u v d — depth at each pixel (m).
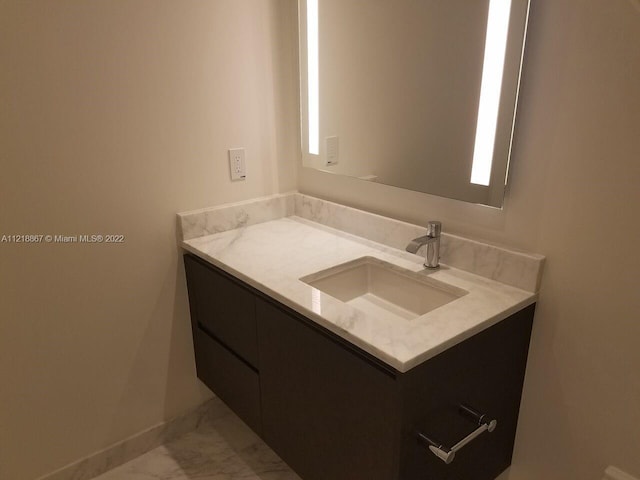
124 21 1.43
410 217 1.56
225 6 1.61
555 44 1.11
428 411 1.10
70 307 1.55
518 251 1.29
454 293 1.33
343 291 1.55
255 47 1.72
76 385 1.64
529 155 1.21
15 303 1.45
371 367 1.07
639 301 1.10
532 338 1.33
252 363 1.54
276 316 1.35
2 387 1.50
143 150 1.56
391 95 1.50
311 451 1.38
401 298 1.51
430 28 1.34
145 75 1.51
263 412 1.56
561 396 1.31
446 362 1.09
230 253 1.59
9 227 1.38
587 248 1.16
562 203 1.18
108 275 1.60
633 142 1.04
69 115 1.40
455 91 1.32
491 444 1.37
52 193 1.43
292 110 1.90
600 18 1.03
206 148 1.70
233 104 1.72
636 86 1.01
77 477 1.73
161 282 1.74
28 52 1.30
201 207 1.75
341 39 1.62
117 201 1.56
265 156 1.87
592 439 1.27
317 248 1.63
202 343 1.81
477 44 1.24
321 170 1.85
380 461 1.13
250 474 1.79
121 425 1.79
